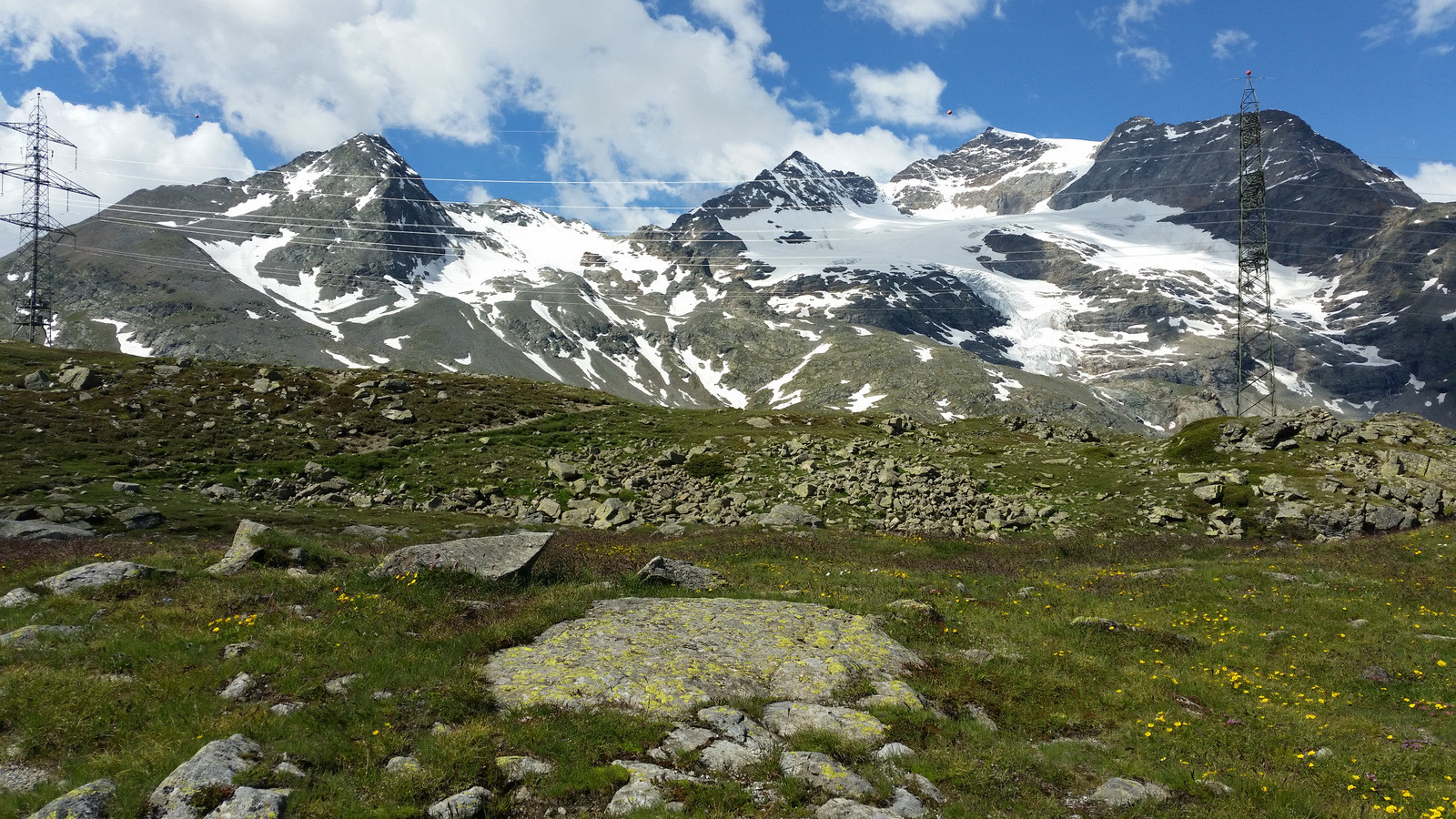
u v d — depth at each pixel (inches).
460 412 3105.3
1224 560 1333.7
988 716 563.5
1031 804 440.1
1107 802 449.4
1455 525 1492.4
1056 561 1435.8
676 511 2042.3
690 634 648.4
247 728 437.7
